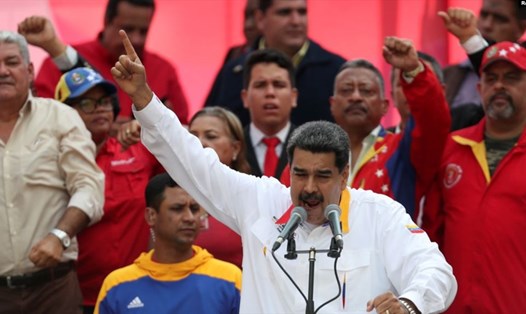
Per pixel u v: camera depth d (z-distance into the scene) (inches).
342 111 1033.5
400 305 660.7
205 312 887.7
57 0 1267.2
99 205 968.3
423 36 1250.0
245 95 1105.4
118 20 1187.3
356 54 1259.8
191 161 733.9
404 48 946.1
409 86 952.9
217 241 987.9
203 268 903.7
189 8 1278.3
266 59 1085.1
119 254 1007.6
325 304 693.9
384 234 717.3
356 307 706.2
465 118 1128.8
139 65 713.6
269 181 746.2
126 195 1018.7
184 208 900.6
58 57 1115.3
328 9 1264.8
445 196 991.6
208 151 743.7
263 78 1077.1
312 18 1266.0
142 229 1022.4
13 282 943.7
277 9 1179.3
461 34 1051.3
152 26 1273.4
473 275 958.4
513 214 956.6
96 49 1197.7
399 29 1254.9
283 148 1073.5
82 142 975.0
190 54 1274.6
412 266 703.1
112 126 1090.1
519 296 947.3
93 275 1007.0
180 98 1234.0
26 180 951.6
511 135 989.8
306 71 1175.6
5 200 948.0
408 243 710.5
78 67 1116.5
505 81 985.5
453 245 971.9
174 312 886.4
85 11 1267.2
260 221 729.0
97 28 1267.2
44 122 971.3
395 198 976.3
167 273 898.1
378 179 982.4
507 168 968.9
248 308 721.0
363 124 1027.9
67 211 945.5
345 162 705.0
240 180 741.3
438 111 952.9
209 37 1277.1
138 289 895.1
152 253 917.2
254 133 1080.2
